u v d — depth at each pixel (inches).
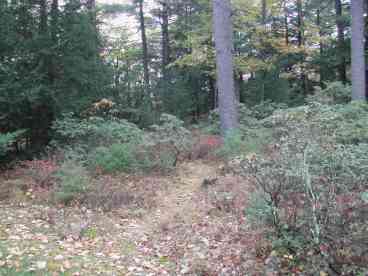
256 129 442.9
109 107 512.7
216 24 466.0
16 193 303.1
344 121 323.9
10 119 409.7
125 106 613.9
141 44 1136.2
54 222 249.4
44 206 283.9
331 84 544.4
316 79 946.1
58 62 434.3
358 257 157.6
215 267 190.4
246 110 571.5
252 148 362.0
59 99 426.6
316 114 206.2
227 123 462.0
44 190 310.5
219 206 275.7
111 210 283.9
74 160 343.6
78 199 294.7
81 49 456.8
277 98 714.8
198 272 187.8
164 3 1018.7
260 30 697.0
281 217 184.4
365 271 149.4
